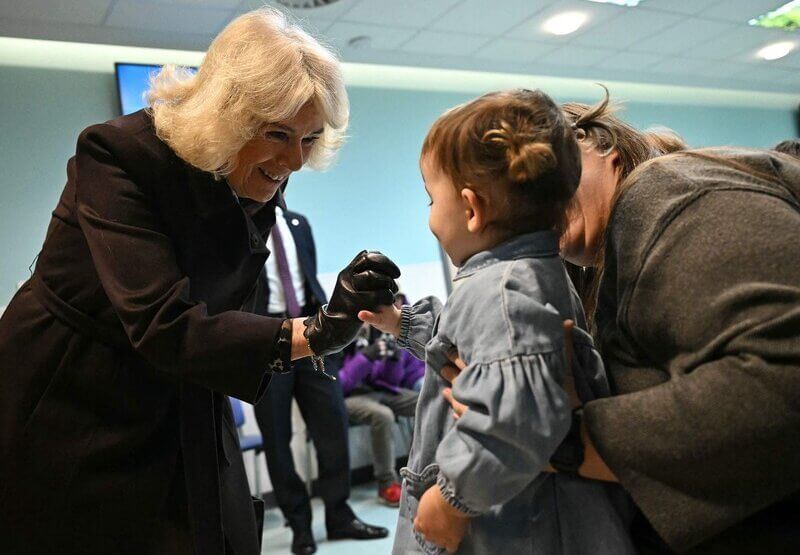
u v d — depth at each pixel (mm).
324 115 1082
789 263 653
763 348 632
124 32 3730
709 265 681
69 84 3889
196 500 1086
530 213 776
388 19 4152
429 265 5105
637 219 760
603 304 876
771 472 645
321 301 3361
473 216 779
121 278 954
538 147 728
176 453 1109
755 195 701
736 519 663
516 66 5402
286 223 3412
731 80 6777
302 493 3111
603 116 966
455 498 703
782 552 699
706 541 729
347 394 3930
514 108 756
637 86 6820
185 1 3482
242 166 1106
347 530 3180
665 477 681
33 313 1067
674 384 691
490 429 671
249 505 1252
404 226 5078
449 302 797
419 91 5324
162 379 1084
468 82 5582
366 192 4965
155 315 940
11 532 1046
